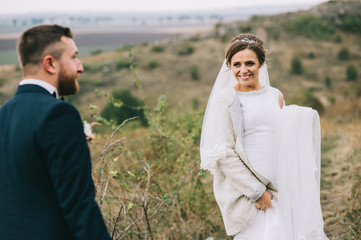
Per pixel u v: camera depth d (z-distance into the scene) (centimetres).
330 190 479
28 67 172
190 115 519
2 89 4903
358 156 564
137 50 6072
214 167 251
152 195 359
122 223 341
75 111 166
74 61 179
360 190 408
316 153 263
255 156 252
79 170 159
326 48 5925
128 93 2069
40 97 167
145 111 481
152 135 477
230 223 252
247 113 253
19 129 162
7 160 163
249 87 262
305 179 249
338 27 6594
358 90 1878
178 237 362
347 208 400
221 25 6981
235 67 256
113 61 5516
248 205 247
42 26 175
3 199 161
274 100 262
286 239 242
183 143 452
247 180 244
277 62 5403
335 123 955
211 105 259
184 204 417
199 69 5372
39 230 158
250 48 252
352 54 5694
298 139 251
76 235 156
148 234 299
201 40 6531
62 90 182
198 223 399
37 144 159
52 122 159
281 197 248
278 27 6612
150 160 445
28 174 159
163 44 6425
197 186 420
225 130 250
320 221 248
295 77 4975
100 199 289
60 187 156
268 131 253
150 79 4994
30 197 159
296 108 255
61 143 157
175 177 420
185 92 4647
